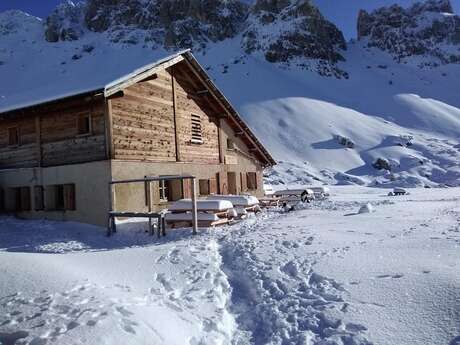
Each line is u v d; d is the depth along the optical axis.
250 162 25.88
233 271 7.79
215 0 181.62
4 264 6.82
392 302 5.52
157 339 4.79
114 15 182.38
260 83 126.19
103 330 4.70
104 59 154.88
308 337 5.11
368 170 76.06
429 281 5.83
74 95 14.68
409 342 4.64
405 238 8.80
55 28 177.62
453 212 13.70
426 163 77.12
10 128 18.47
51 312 5.18
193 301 6.30
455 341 4.48
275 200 20.45
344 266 7.07
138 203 16.09
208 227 13.12
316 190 28.56
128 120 16.14
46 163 16.98
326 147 85.88
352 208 16.92
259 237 10.27
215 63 147.25
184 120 19.67
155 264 7.95
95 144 15.52
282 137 88.75
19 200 18.27
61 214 16.28
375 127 102.75
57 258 7.98
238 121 23.20
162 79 18.33
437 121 114.19
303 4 170.38
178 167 18.77
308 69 149.75
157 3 182.25
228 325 5.77
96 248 11.64
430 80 164.25
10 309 5.32
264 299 6.41
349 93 137.75
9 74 144.00
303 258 7.89
